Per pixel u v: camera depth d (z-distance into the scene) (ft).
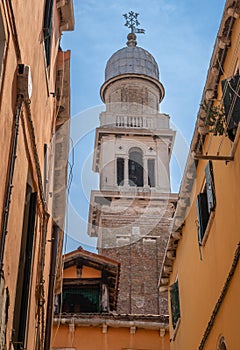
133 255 137.69
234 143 35.65
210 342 40.73
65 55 46.96
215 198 41.16
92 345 55.42
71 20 45.73
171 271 58.70
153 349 56.13
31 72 29.48
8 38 23.47
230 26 37.60
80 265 62.44
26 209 30.07
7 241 23.50
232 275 35.29
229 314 35.83
